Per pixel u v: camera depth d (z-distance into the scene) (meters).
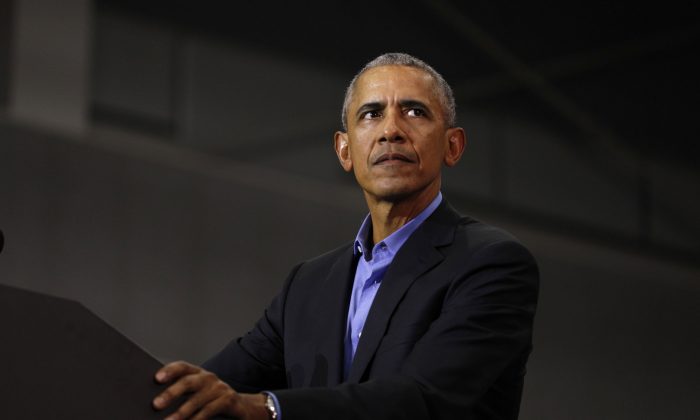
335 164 15.51
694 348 17.55
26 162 12.27
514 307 3.62
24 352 2.34
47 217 12.30
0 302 2.34
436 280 3.73
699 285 17.89
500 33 15.95
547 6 15.88
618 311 17.03
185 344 13.16
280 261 14.45
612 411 16.42
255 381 4.26
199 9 14.35
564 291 16.59
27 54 12.83
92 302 12.44
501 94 16.47
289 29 14.94
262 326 4.30
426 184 3.99
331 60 15.23
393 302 3.71
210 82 14.44
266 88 14.85
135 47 13.86
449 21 15.68
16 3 12.88
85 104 13.24
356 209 15.48
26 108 12.66
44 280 12.09
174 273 13.31
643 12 16.00
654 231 17.75
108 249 12.77
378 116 4.05
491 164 16.47
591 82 16.77
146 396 2.52
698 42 16.28
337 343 3.84
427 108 4.03
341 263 4.18
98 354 2.46
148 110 13.86
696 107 17.11
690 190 17.81
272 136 14.84
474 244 3.83
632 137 17.34
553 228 16.89
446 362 3.40
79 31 13.35
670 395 17.05
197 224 13.72
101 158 12.98
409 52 15.62
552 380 16.02
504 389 3.68
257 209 14.39
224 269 13.82
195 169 13.89
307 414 2.95
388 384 3.21
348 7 15.30
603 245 17.23
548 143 17.08
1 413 2.28
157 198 13.41
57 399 2.36
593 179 17.36
